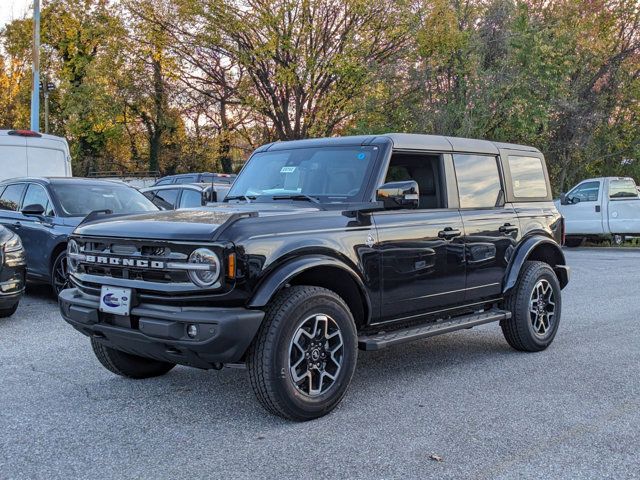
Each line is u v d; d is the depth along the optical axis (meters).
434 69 21.69
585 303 9.45
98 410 4.67
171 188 12.55
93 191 9.66
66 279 8.80
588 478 3.55
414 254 5.14
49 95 38.97
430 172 5.64
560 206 19.34
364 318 4.90
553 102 22.28
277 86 24.47
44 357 6.19
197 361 4.19
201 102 27.48
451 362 6.09
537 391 5.14
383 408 4.71
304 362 4.37
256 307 4.12
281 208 4.84
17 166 12.40
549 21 23.23
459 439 4.10
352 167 5.19
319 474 3.58
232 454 3.86
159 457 3.82
